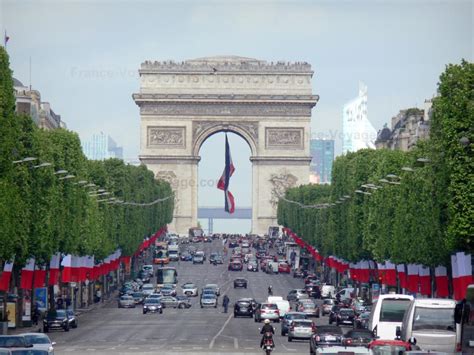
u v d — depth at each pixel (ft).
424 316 491.31
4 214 642.63
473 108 597.93
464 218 592.19
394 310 559.38
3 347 461.78
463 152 595.47
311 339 556.10
